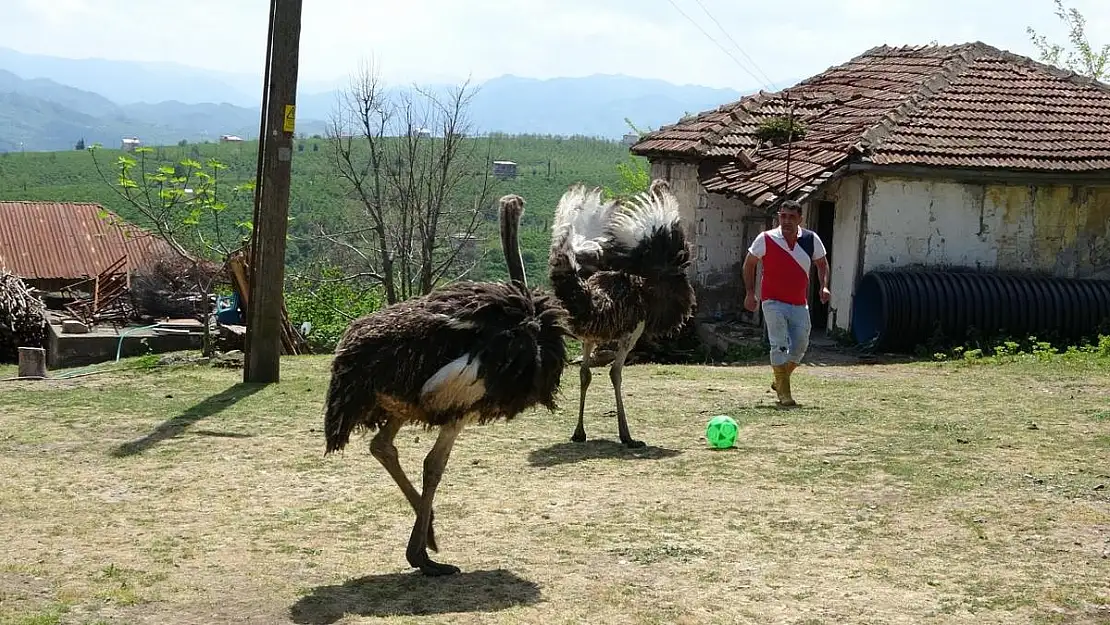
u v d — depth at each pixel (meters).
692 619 5.70
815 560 6.66
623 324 9.68
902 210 18.36
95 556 6.87
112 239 34.62
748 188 18.50
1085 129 19.91
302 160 61.88
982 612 5.81
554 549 6.94
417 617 5.75
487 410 6.50
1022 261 18.88
